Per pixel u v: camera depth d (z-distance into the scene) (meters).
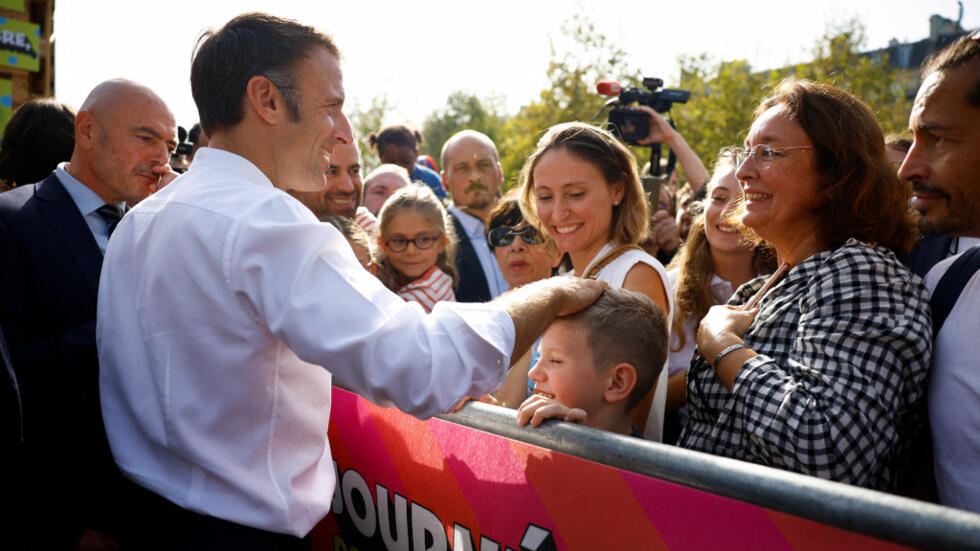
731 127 17.84
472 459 1.49
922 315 1.45
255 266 1.28
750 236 2.02
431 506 1.60
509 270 3.17
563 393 1.72
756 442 1.46
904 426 1.56
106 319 1.53
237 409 1.38
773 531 0.99
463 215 4.42
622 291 1.81
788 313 1.58
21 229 2.15
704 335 1.67
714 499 1.06
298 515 1.45
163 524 1.45
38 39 5.77
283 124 1.47
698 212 3.37
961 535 0.81
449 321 1.29
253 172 1.47
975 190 1.49
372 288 1.29
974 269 1.49
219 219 1.33
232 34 1.46
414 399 1.23
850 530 0.91
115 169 2.30
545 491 1.33
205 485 1.41
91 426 1.96
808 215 1.66
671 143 4.13
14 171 2.85
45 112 2.85
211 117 1.49
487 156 4.46
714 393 1.65
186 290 1.35
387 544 1.76
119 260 1.51
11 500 1.62
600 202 2.13
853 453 1.36
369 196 4.79
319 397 1.51
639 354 1.73
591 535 1.24
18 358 1.88
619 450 1.19
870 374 1.40
